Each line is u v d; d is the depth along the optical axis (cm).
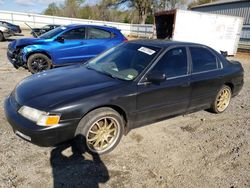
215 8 2720
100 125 319
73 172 286
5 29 1677
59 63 744
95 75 363
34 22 3161
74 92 305
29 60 712
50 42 727
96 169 294
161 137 382
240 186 284
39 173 279
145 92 345
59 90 312
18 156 305
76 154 319
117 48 433
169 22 1603
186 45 421
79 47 763
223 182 289
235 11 2455
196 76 417
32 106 287
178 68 393
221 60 481
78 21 3394
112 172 291
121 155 327
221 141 386
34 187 257
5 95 515
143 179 283
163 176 291
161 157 329
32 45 709
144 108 353
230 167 319
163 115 388
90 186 266
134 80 341
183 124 437
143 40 446
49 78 356
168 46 393
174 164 316
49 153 317
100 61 416
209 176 298
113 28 851
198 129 422
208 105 471
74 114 288
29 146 327
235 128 438
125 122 347
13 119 293
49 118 277
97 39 799
